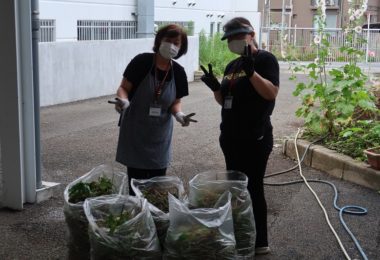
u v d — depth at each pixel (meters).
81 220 3.02
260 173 3.39
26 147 4.27
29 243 3.63
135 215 2.87
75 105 9.47
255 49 3.23
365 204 4.49
